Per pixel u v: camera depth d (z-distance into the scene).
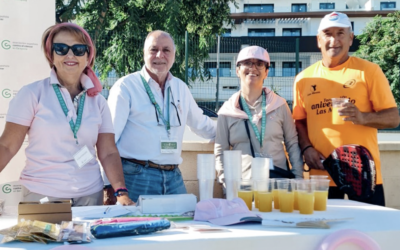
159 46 3.15
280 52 13.72
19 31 3.21
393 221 1.89
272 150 3.24
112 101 3.13
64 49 2.41
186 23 16.41
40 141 2.44
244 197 2.17
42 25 3.28
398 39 22.70
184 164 3.88
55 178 2.44
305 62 13.46
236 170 2.33
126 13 15.45
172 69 13.42
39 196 2.42
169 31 14.05
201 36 15.35
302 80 3.34
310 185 2.04
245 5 40.31
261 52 3.25
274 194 2.20
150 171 3.11
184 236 1.58
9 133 2.38
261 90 3.35
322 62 3.29
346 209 2.19
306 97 3.27
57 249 1.41
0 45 3.16
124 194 2.41
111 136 2.62
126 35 14.30
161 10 15.24
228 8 17.12
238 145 3.27
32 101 2.43
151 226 1.62
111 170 2.51
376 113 3.00
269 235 1.61
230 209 1.90
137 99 3.15
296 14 37.41
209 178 2.36
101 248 1.46
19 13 3.20
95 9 14.27
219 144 3.33
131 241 1.52
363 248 1.66
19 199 3.19
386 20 24.11
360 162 2.98
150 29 15.80
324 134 3.14
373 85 3.06
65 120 2.45
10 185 3.17
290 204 2.08
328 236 1.62
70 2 14.06
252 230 1.69
